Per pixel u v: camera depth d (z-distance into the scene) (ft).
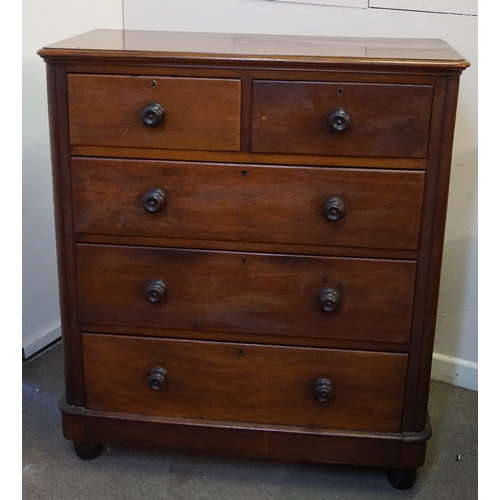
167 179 5.02
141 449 6.18
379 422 5.50
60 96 4.93
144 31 6.34
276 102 4.76
